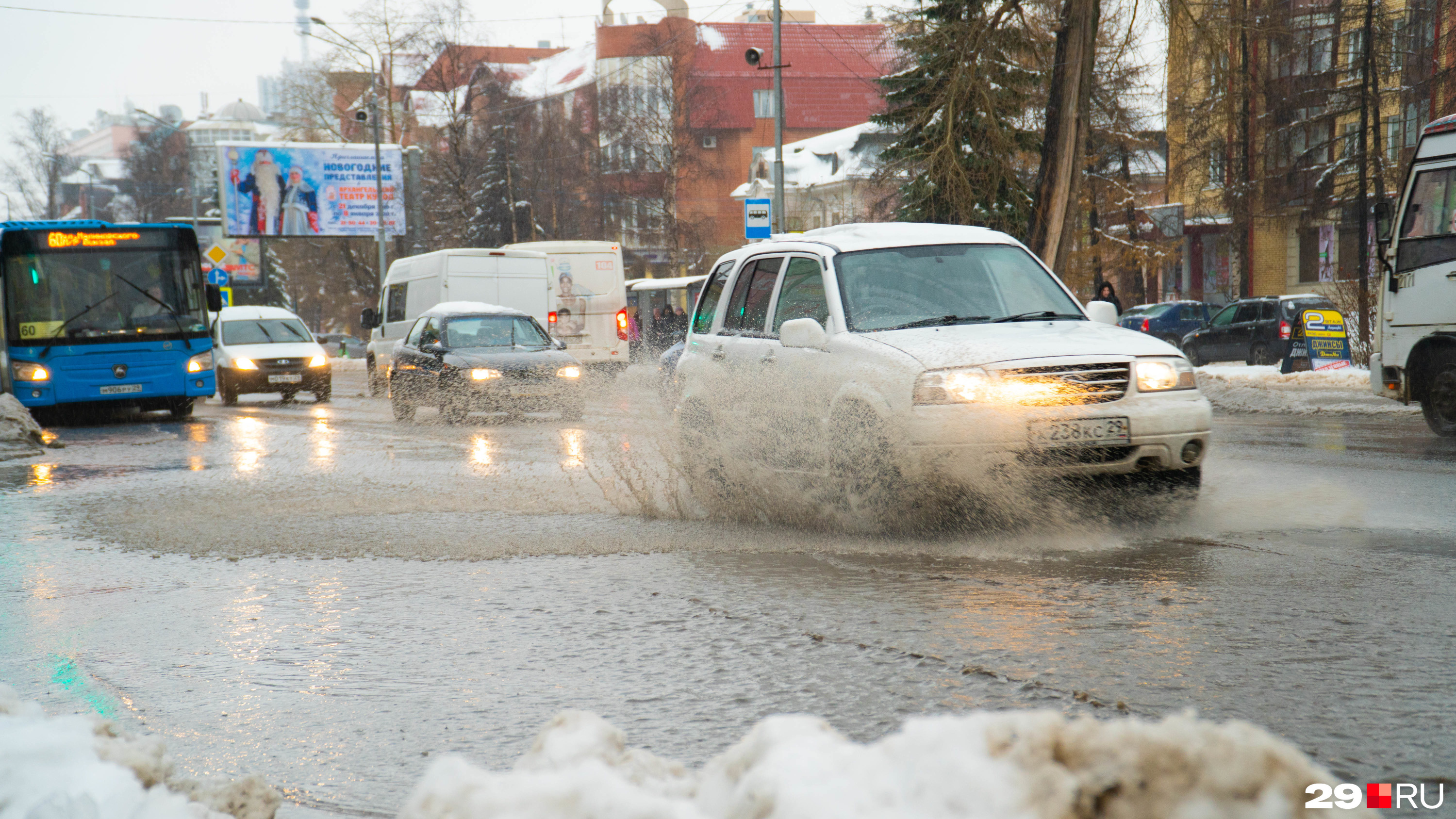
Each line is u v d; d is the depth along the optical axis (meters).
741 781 2.69
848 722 6.35
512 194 137.88
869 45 177.88
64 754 3.74
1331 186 66.56
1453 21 57.84
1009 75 44.06
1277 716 6.20
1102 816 2.48
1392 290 23.44
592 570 11.18
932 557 11.19
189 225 38.19
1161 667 7.19
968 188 44.97
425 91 122.38
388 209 105.06
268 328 49.72
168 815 3.67
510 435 28.42
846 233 15.58
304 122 124.88
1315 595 9.09
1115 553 11.06
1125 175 79.38
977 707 6.52
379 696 7.31
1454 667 7.07
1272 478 16.30
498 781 2.77
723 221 169.12
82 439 30.98
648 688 7.21
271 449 26.19
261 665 8.20
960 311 14.20
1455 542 11.33
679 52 138.88
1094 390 12.27
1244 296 80.69
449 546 12.77
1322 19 60.25
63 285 36.75
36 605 10.53
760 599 9.59
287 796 5.68
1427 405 22.97
